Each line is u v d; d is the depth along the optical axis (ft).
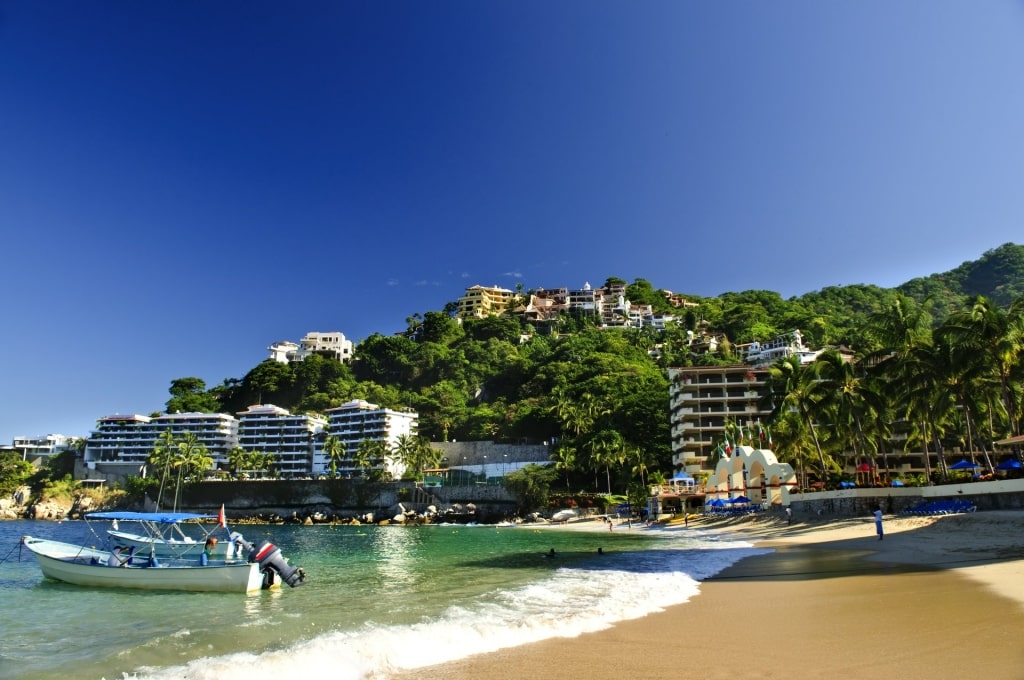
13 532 299.38
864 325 215.51
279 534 308.40
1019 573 72.13
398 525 417.90
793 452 270.87
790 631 51.06
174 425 606.55
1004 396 166.50
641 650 47.37
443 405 581.12
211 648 57.11
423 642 52.11
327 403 625.82
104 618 78.07
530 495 409.49
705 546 161.58
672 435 414.41
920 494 168.76
